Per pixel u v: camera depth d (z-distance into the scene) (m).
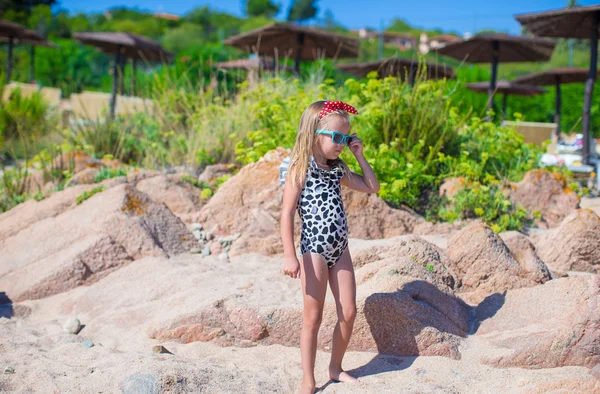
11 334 3.88
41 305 4.50
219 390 3.05
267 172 5.55
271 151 5.70
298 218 5.20
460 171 6.00
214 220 5.54
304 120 3.15
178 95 9.38
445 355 3.44
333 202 3.14
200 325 3.78
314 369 3.38
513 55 14.56
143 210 5.27
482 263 4.27
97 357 3.52
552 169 7.18
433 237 5.31
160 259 4.85
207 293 4.06
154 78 11.53
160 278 4.50
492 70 13.95
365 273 4.07
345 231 3.18
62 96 18.39
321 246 3.09
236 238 5.33
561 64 47.94
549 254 4.89
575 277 3.61
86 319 4.25
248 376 3.22
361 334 3.57
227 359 3.54
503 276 4.19
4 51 39.44
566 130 20.39
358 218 5.35
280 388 3.16
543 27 10.98
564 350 3.25
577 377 2.98
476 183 5.85
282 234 3.04
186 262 4.89
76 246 4.92
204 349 3.67
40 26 62.03
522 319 3.58
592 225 4.71
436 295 3.79
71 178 6.66
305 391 3.03
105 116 9.20
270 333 3.70
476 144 6.86
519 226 5.65
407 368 3.33
